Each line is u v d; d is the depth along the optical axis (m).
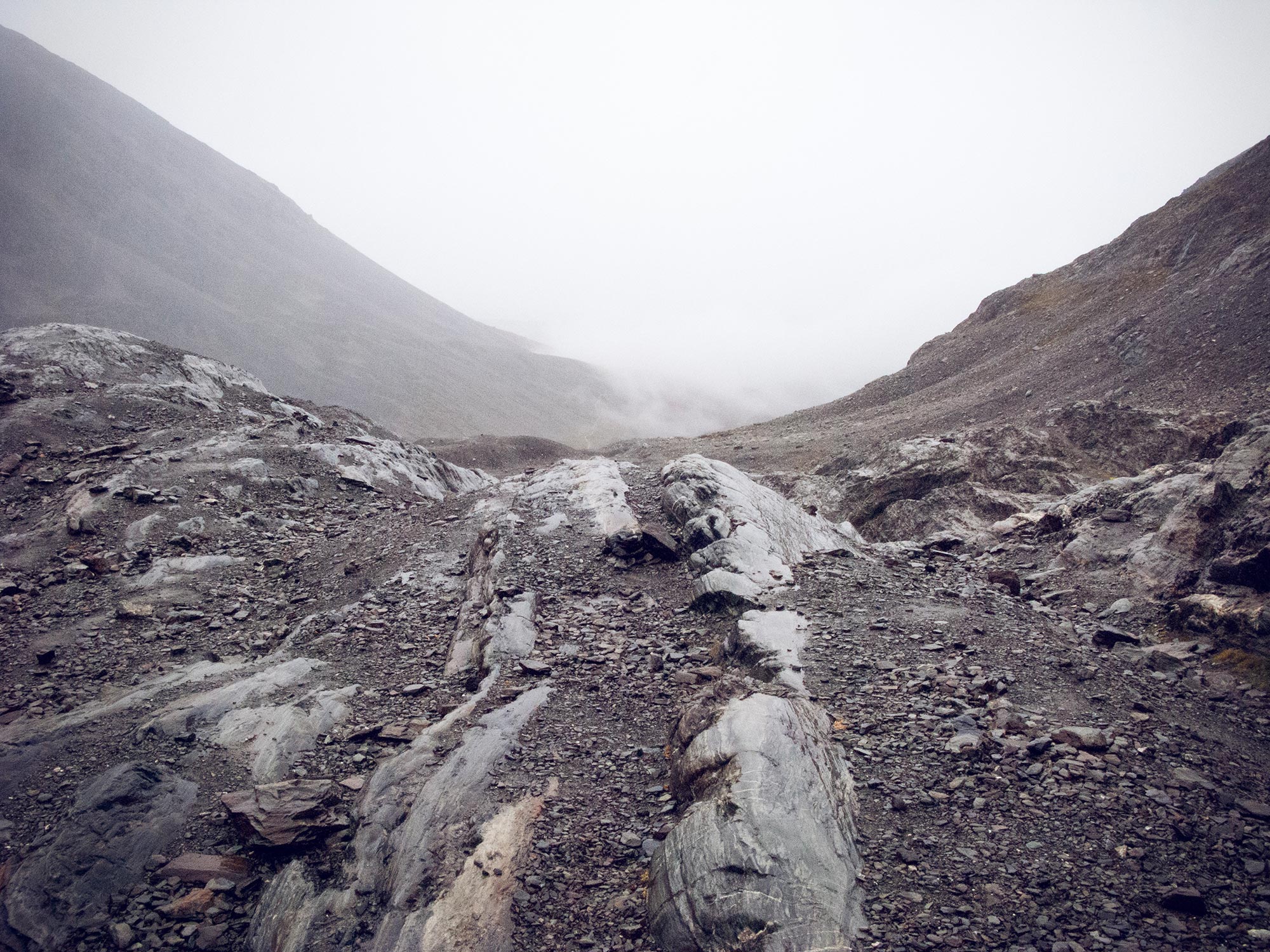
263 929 5.98
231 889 6.46
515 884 5.96
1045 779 6.41
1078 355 49.44
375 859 6.45
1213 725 7.46
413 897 5.91
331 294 193.12
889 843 5.80
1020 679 8.22
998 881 5.34
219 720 8.84
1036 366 52.66
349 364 155.38
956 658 8.70
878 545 14.88
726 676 8.80
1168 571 11.43
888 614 9.98
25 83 179.75
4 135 157.25
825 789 6.14
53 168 160.12
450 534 15.12
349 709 9.20
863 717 7.51
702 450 61.12
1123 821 5.84
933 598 10.66
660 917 5.37
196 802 7.48
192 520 16.41
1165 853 5.48
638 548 12.81
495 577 12.09
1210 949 4.61
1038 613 10.72
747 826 5.59
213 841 7.02
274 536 16.69
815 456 51.50
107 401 22.30
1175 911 4.96
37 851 6.77
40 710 9.47
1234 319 38.88
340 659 10.59
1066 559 13.59
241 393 27.34
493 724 8.23
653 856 6.00
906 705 7.70
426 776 7.41
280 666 10.32
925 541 16.80
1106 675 8.45
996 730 7.18
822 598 10.53
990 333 67.19
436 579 13.21
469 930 5.56
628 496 15.52
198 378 26.56
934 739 7.07
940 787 6.42
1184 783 6.26
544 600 11.45
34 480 17.55
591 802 6.94
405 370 163.38
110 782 7.51
